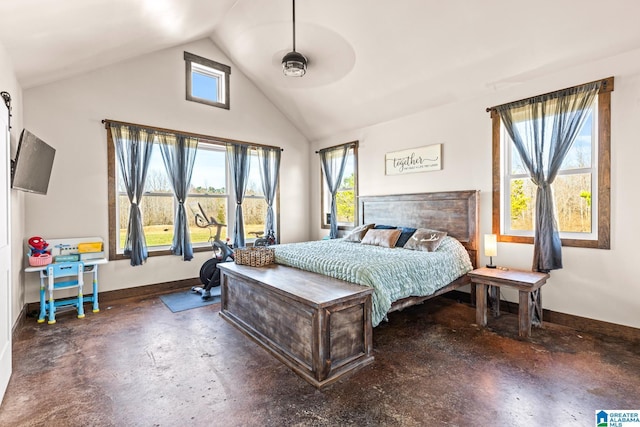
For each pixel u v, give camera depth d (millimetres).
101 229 4055
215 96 5238
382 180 5004
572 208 3180
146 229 4504
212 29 4723
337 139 5781
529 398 1980
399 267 2893
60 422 1791
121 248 4273
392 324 3254
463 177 4004
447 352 2623
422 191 4457
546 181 3209
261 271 3115
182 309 3770
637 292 2775
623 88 2803
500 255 3670
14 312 2990
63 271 3428
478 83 3686
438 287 3242
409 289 2891
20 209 3352
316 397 2018
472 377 2232
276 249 3762
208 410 1893
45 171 3219
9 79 2777
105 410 1893
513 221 3648
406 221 4562
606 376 2227
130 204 4262
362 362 2391
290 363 2391
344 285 2592
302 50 4234
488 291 3682
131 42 3654
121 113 4215
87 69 3883
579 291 3086
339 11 3559
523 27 2955
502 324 3242
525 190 3553
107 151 4102
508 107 3506
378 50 3822
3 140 2189
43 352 2646
